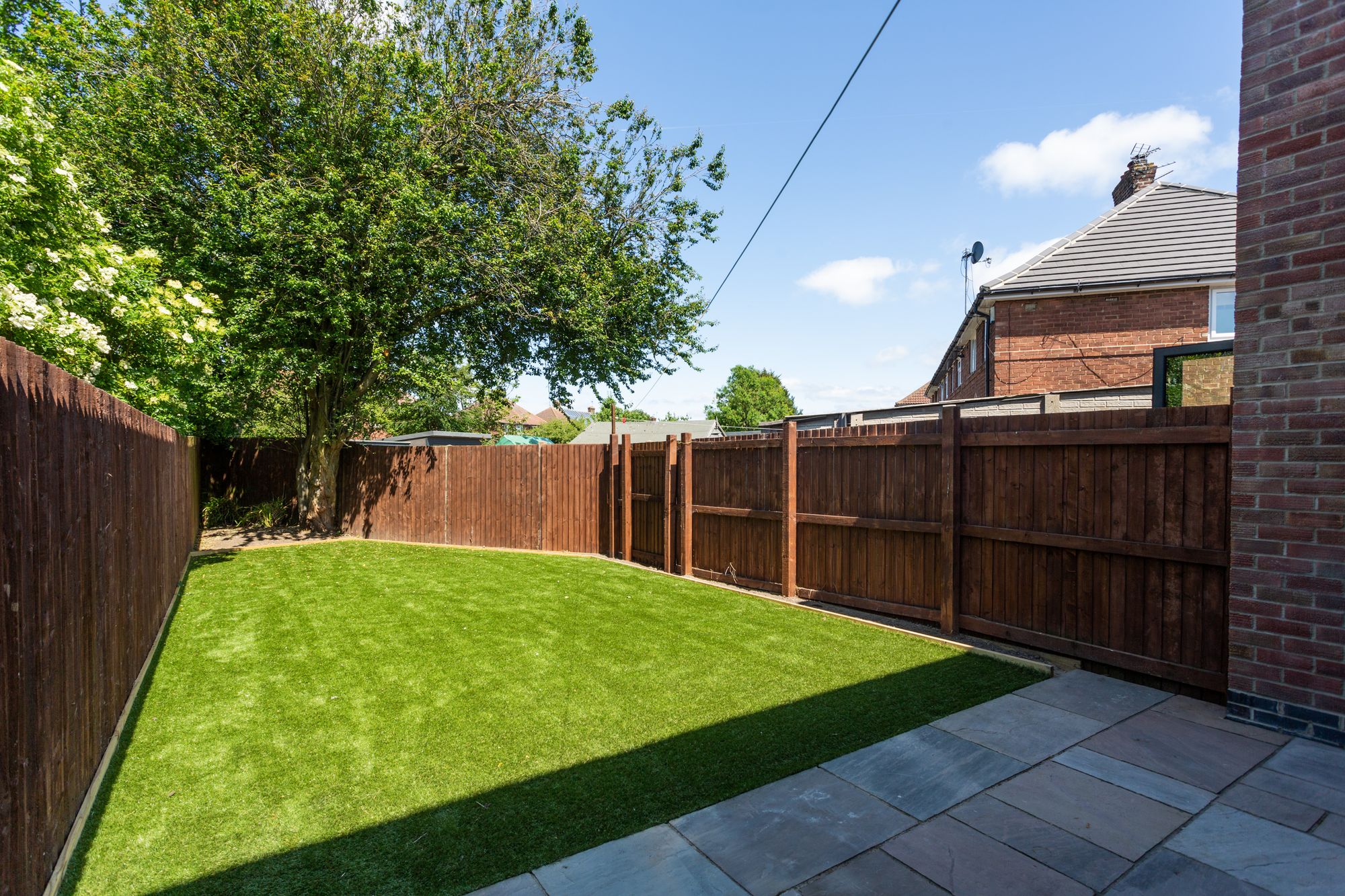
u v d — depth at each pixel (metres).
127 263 7.32
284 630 6.03
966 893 2.30
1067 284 11.67
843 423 12.55
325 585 8.13
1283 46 3.62
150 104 9.82
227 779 3.24
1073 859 2.50
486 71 11.53
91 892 2.39
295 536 13.43
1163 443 4.17
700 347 13.73
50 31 9.44
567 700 4.25
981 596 5.37
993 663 4.84
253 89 10.34
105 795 3.09
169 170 10.14
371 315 11.11
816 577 6.88
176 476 7.67
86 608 3.10
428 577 8.69
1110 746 3.47
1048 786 3.07
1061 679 4.48
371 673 4.82
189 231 10.19
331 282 10.41
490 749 3.55
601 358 12.56
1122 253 11.92
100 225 7.07
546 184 11.94
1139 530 4.32
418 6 11.95
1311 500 3.47
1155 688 4.30
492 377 14.11
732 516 7.98
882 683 4.47
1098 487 4.55
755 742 3.58
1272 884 2.33
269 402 14.77
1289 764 3.23
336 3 11.27
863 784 3.11
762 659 5.02
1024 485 5.03
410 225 10.34
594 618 6.39
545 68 12.45
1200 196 12.27
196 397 9.74
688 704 4.14
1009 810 2.86
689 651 5.27
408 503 13.25
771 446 7.38
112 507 3.81
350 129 10.79
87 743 3.04
